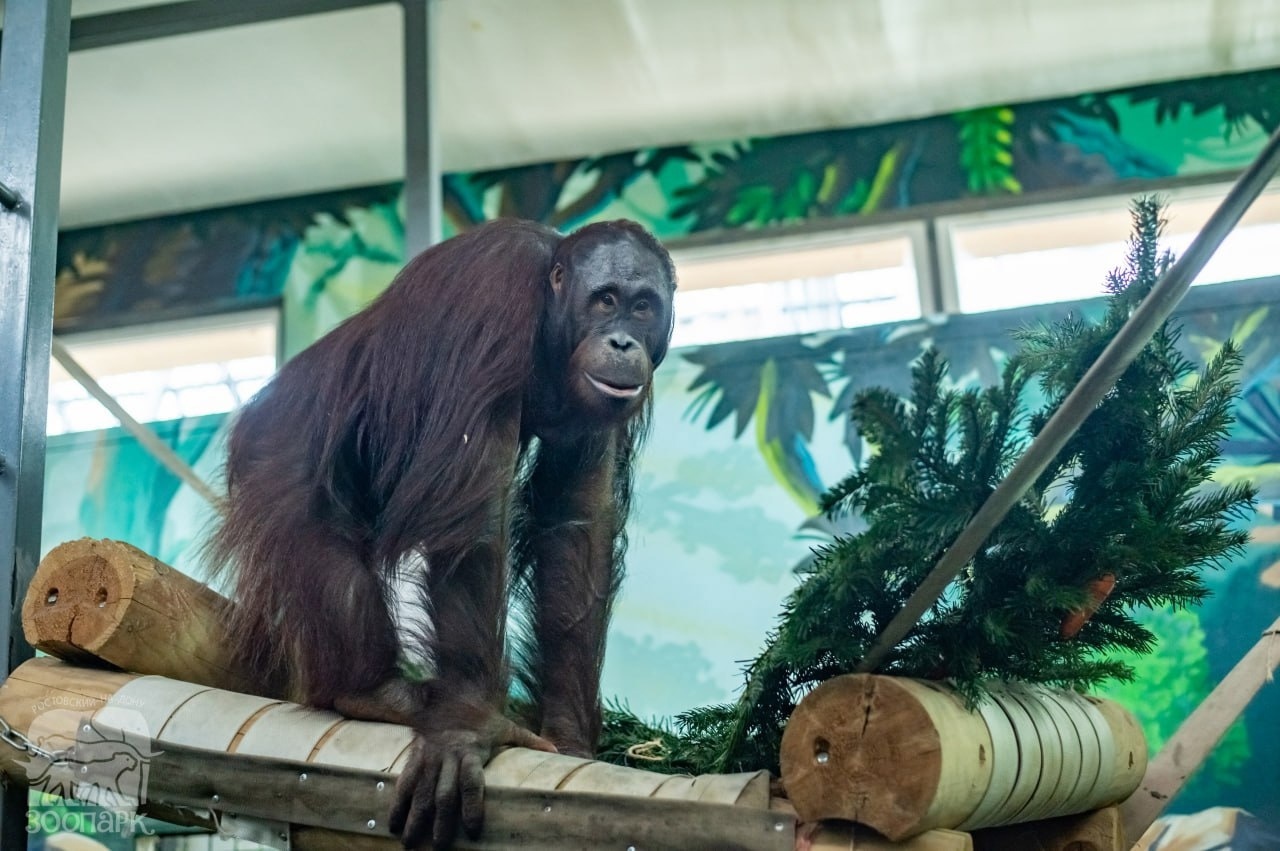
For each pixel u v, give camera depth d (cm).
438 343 352
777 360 727
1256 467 621
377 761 296
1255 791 602
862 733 257
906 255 843
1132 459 312
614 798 276
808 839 263
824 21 766
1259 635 601
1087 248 827
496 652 330
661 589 698
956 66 815
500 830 282
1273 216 781
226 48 773
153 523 827
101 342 929
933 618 305
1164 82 835
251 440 385
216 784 306
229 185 929
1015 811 298
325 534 348
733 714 369
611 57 796
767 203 867
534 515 400
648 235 381
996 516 259
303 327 910
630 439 407
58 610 336
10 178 380
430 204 662
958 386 689
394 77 805
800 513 699
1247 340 645
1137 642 329
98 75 796
